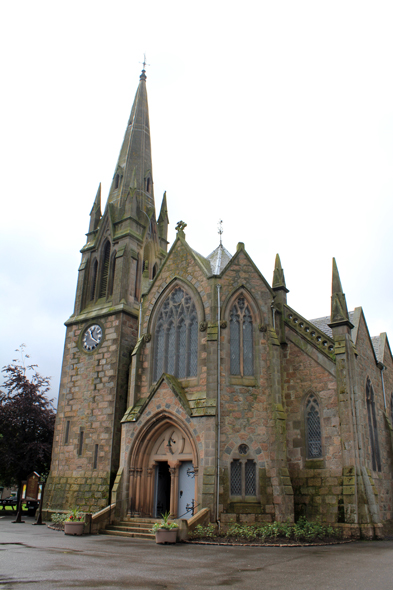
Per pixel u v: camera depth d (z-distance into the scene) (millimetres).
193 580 12047
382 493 29828
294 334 29781
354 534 23453
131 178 43812
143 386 29781
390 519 29938
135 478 27188
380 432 32125
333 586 11617
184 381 28016
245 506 24156
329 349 28406
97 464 32031
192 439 25500
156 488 27516
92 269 40938
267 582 12008
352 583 12008
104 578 11805
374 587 11516
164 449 27391
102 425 32969
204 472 24234
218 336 27172
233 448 25234
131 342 35688
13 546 17672
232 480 24781
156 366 30109
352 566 14656
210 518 23094
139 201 43719
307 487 26391
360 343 31562
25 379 41719
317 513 25594
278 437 25531
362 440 26219
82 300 39719
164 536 20172
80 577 11805
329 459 26312
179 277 30469
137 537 23219
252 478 25031
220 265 31531
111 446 31766
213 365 26516
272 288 31547
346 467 25359
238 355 27641
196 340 28766
